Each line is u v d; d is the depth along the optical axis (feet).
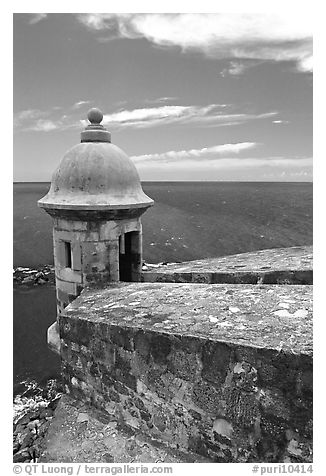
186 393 13.03
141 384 14.23
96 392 16.06
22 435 22.45
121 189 20.56
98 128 21.98
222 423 12.39
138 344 13.99
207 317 13.99
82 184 20.01
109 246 20.58
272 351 11.18
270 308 14.29
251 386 11.66
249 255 28.60
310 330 12.31
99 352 15.46
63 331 16.74
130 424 14.97
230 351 11.85
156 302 16.38
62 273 21.34
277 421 11.40
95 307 16.93
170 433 13.76
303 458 11.19
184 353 12.84
